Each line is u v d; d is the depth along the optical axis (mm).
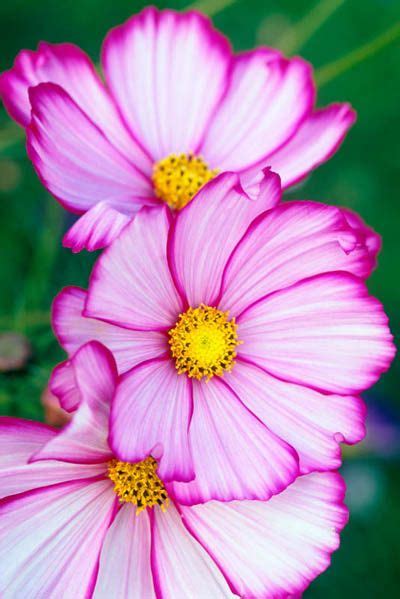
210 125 352
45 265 439
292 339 320
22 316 396
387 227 586
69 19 569
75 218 452
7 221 497
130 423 296
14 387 373
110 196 331
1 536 305
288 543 312
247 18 610
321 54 622
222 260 316
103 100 342
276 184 305
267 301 320
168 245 302
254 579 311
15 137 438
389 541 524
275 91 349
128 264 299
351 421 315
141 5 580
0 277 482
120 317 303
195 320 318
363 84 615
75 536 312
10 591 305
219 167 350
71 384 297
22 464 307
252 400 318
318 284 315
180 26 349
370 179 596
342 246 310
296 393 318
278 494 314
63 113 322
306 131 345
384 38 408
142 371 306
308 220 310
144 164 347
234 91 351
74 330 302
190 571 316
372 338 315
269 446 311
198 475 305
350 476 532
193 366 316
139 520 321
